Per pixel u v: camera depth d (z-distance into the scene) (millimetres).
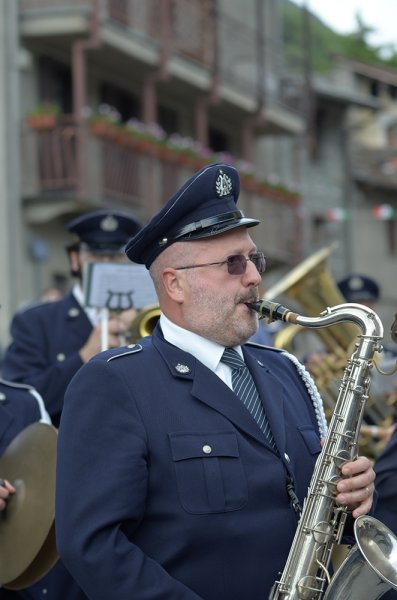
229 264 4676
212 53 26562
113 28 22797
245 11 30906
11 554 5742
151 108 24750
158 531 4445
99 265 7340
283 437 4680
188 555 4426
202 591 4406
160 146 24391
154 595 4297
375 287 12258
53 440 5758
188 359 4688
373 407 8539
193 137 27750
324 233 37781
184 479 4453
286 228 29484
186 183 4719
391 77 43500
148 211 23984
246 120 29156
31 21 22062
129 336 6867
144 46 23938
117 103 24812
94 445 4477
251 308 4699
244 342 4734
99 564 4309
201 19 26312
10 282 21406
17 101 21828
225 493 4457
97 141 22516
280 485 4574
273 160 32250
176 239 4715
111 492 4379
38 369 8039
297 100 32406
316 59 46844
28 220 22047
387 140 44375
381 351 4781
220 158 26781
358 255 38844
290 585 4461
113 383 4559
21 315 8273
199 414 4578
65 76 23344
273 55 31250
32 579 5746
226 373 4750
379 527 4539
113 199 22906
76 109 22266
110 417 4508
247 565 4445
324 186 37938
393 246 39906
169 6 24906
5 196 21531
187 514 4426
